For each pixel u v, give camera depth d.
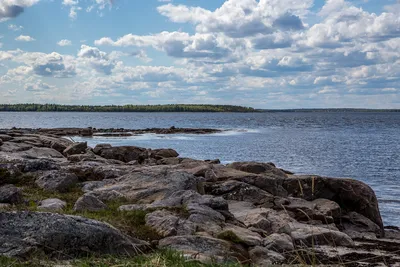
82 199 12.38
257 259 10.46
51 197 14.18
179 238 10.34
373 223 18.28
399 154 54.12
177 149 57.88
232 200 18.02
